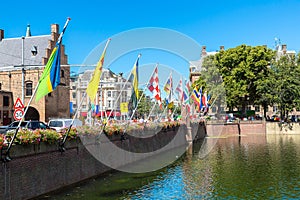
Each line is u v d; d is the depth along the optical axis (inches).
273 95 2413.9
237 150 1556.3
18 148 597.0
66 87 1931.6
